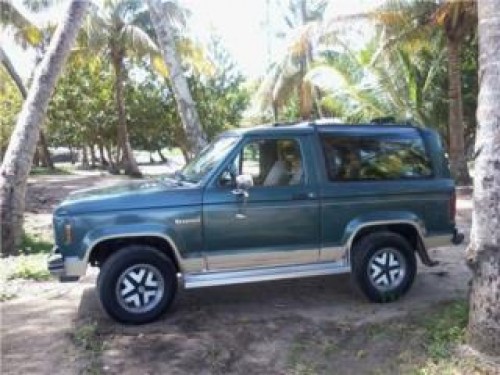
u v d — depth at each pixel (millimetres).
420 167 6922
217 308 6578
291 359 5297
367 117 19875
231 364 5199
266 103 29641
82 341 5594
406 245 6758
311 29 20391
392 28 18422
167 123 33156
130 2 28062
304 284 7473
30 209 15984
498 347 4914
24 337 5754
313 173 6434
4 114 33750
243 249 6172
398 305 6605
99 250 6145
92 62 29422
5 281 7684
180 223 5969
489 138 4910
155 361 5230
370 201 6582
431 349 5234
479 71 5047
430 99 23188
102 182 23453
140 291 6027
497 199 4895
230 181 6145
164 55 10758
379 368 5086
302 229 6355
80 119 32719
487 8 4867
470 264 5145
